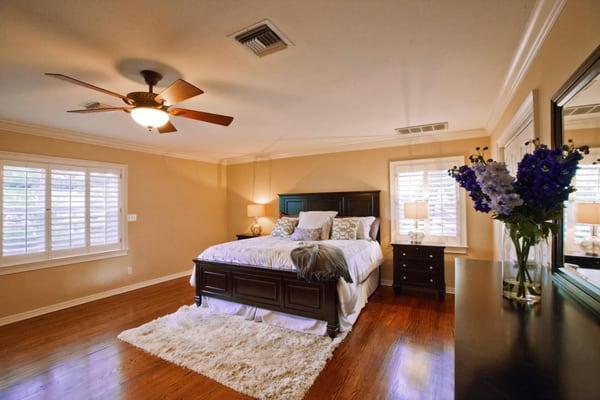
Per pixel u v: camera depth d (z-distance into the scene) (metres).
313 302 2.79
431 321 3.10
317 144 4.71
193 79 2.27
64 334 2.89
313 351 2.46
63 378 2.17
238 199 6.13
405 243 4.09
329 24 1.60
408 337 2.73
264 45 1.81
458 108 3.01
